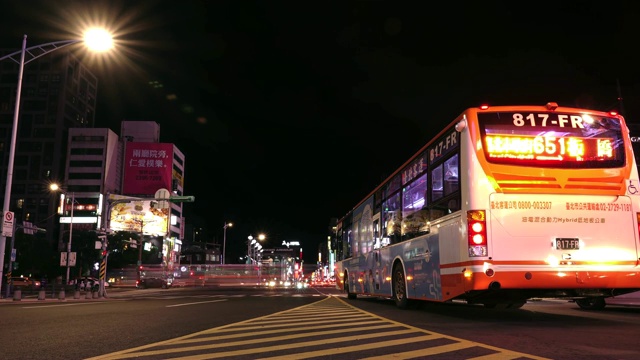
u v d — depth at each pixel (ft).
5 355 21.30
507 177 30.01
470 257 29.48
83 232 248.93
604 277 29.60
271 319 36.73
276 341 24.94
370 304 55.83
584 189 30.37
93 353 21.77
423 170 38.75
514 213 29.71
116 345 24.06
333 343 23.98
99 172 374.63
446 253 33.32
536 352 20.70
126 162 365.40
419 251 39.34
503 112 31.17
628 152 31.58
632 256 30.17
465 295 31.09
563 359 19.12
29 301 78.48
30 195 389.39
